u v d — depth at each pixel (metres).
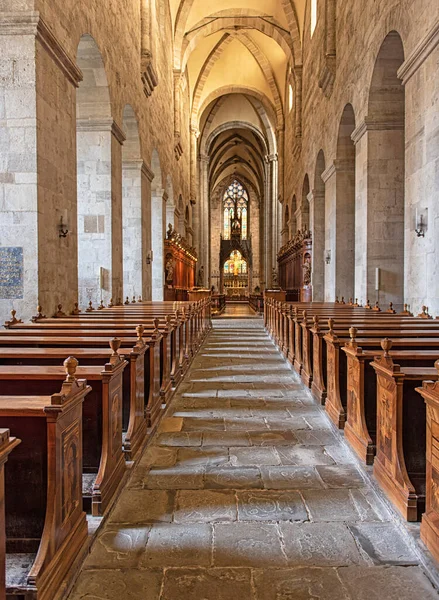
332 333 5.74
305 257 20.56
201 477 4.11
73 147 8.81
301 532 3.21
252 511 3.50
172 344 7.61
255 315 26.61
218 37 28.59
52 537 2.51
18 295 7.21
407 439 3.57
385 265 11.38
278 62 29.52
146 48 14.95
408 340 5.00
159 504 3.61
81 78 8.96
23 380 3.48
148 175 16.28
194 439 5.09
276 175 36.75
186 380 8.11
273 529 3.25
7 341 5.06
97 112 11.16
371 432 4.58
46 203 7.52
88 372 3.54
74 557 2.75
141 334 5.00
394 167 11.23
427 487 2.96
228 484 3.96
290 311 10.10
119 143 12.20
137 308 10.89
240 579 2.72
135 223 15.12
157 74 17.56
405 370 3.55
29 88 7.04
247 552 2.98
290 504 3.61
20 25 6.94
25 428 2.67
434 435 2.85
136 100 14.41
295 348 8.91
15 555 2.65
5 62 7.02
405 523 3.18
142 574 2.77
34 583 2.31
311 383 7.07
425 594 2.60
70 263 8.68
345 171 15.03
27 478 2.70
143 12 14.98
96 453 3.74
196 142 34.94
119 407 3.92
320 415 5.97
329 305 12.85
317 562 2.88
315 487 3.90
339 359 5.38
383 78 10.87
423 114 8.00
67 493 2.75
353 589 2.64
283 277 29.75
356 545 3.06
